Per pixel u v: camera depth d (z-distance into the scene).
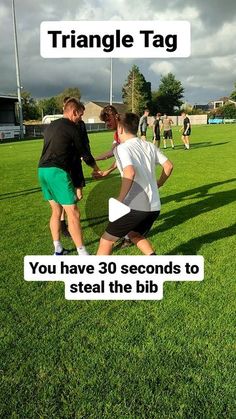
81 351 2.94
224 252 4.82
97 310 3.53
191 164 13.03
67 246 5.18
